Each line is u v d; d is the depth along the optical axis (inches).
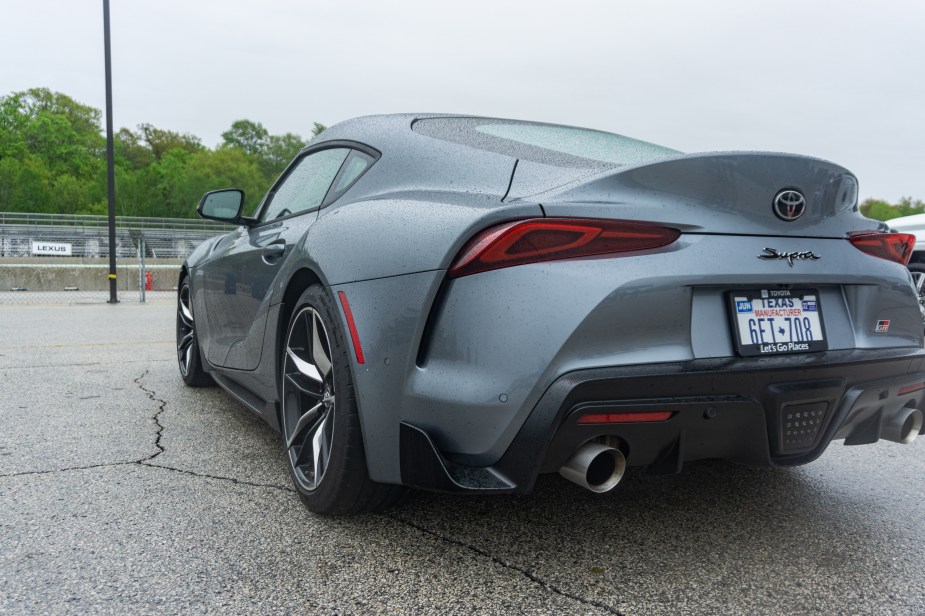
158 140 4606.3
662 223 67.7
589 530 82.9
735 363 69.3
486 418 66.4
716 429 69.5
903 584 70.9
